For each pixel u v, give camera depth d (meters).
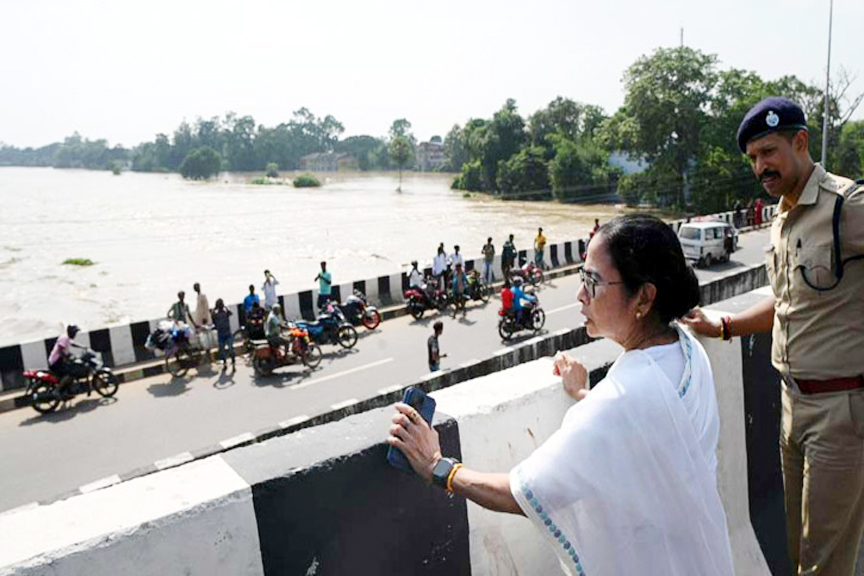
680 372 1.21
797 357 1.96
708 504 1.17
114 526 1.05
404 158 102.88
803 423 1.98
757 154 1.93
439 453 1.30
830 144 44.72
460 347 13.88
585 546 1.12
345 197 75.31
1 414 10.71
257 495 1.19
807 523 1.99
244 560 1.18
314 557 1.27
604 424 1.12
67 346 10.98
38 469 8.73
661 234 1.24
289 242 38.12
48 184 123.25
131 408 10.85
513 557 1.64
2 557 0.97
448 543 1.49
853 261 1.81
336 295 16.05
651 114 44.25
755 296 2.63
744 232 32.38
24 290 25.84
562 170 61.00
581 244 24.06
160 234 43.69
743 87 43.75
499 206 58.75
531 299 14.41
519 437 1.62
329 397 11.14
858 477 1.89
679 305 1.25
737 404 2.37
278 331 12.27
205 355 13.17
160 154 174.38
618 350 1.98
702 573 1.15
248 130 156.88
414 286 16.75
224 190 95.06
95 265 31.67
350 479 1.31
